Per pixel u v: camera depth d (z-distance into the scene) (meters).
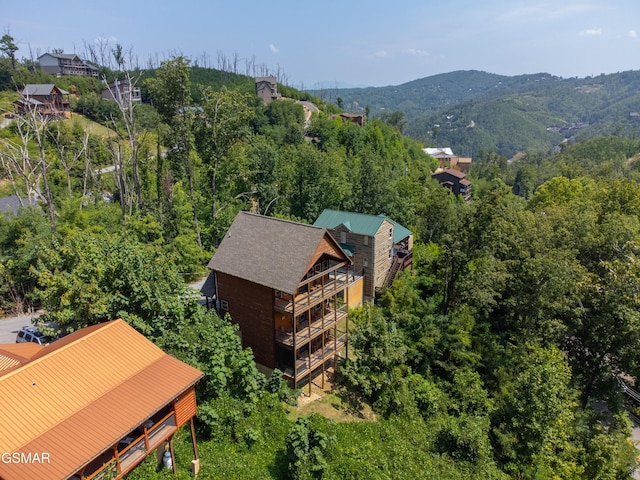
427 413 28.06
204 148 51.09
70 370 14.80
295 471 18.88
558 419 25.12
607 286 34.12
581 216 42.91
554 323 34.28
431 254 48.28
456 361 33.25
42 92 75.38
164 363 16.58
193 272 42.44
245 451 19.95
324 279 29.59
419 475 21.91
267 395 23.56
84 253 22.97
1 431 12.29
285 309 25.61
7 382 13.46
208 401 21.16
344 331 34.78
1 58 89.50
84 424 13.24
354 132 96.81
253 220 29.53
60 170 56.72
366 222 41.31
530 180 142.12
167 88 45.19
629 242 36.12
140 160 53.19
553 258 33.97
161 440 15.55
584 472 24.22
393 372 28.08
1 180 55.78
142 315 21.97
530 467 24.62
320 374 30.06
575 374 35.12
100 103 82.94
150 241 40.72
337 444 21.98
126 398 14.53
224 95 47.34
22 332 28.06
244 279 26.55
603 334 34.00
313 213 56.81
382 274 42.94
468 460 24.38
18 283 34.22
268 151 56.44
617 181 54.62
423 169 116.75
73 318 20.92
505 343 36.78
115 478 13.86
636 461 23.66
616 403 33.47
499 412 27.91
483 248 35.41
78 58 113.44
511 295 38.34
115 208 43.12
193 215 46.69
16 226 34.34
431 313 36.19
